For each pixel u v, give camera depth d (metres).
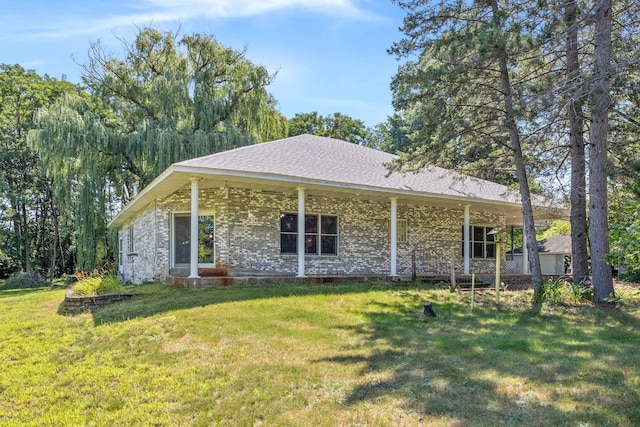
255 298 9.34
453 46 10.20
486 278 15.30
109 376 5.52
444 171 17.17
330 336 6.90
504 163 12.80
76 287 12.30
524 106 9.73
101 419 4.37
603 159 10.20
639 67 9.46
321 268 14.09
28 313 10.24
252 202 13.26
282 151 13.62
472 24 11.08
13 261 33.03
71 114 19.72
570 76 9.30
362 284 12.20
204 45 23.94
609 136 12.63
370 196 14.22
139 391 4.99
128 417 4.35
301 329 7.28
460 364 5.43
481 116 11.73
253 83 23.31
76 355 6.48
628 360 5.50
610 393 4.39
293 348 6.25
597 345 6.33
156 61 23.50
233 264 12.83
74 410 4.63
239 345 6.40
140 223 16.84
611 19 10.05
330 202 14.48
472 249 18.14
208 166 10.46
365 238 15.12
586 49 12.05
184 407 4.51
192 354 6.10
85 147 19.52
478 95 11.60
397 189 13.28
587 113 10.76
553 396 4.36
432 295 11.05
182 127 21.28
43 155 19.56
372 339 6.73
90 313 9.48
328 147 15.78
